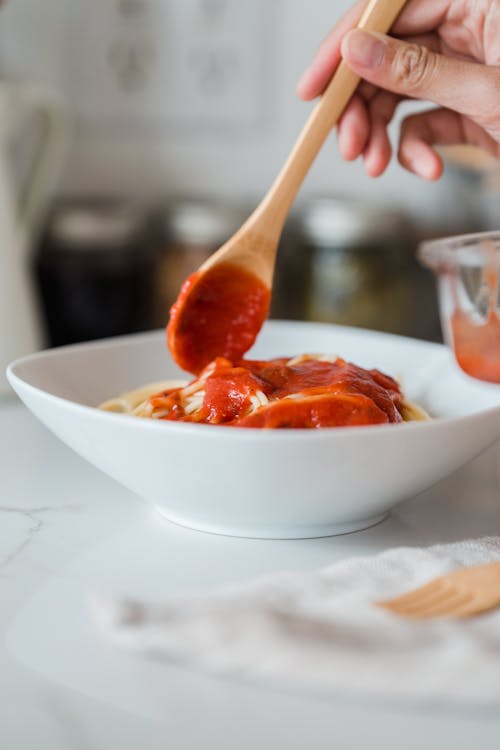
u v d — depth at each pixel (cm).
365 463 46
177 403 53
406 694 38
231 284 58
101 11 103
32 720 39
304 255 95
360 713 39
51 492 57
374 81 58
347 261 93
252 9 102
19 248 83
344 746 38
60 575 48
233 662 39
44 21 103
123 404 59
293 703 39
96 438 48
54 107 89
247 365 55
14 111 88
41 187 92
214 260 57
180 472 47
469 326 60
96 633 43
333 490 47
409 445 47
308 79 64
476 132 70
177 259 95
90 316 96
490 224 101
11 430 67
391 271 94
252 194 107
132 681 41
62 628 44
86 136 106
